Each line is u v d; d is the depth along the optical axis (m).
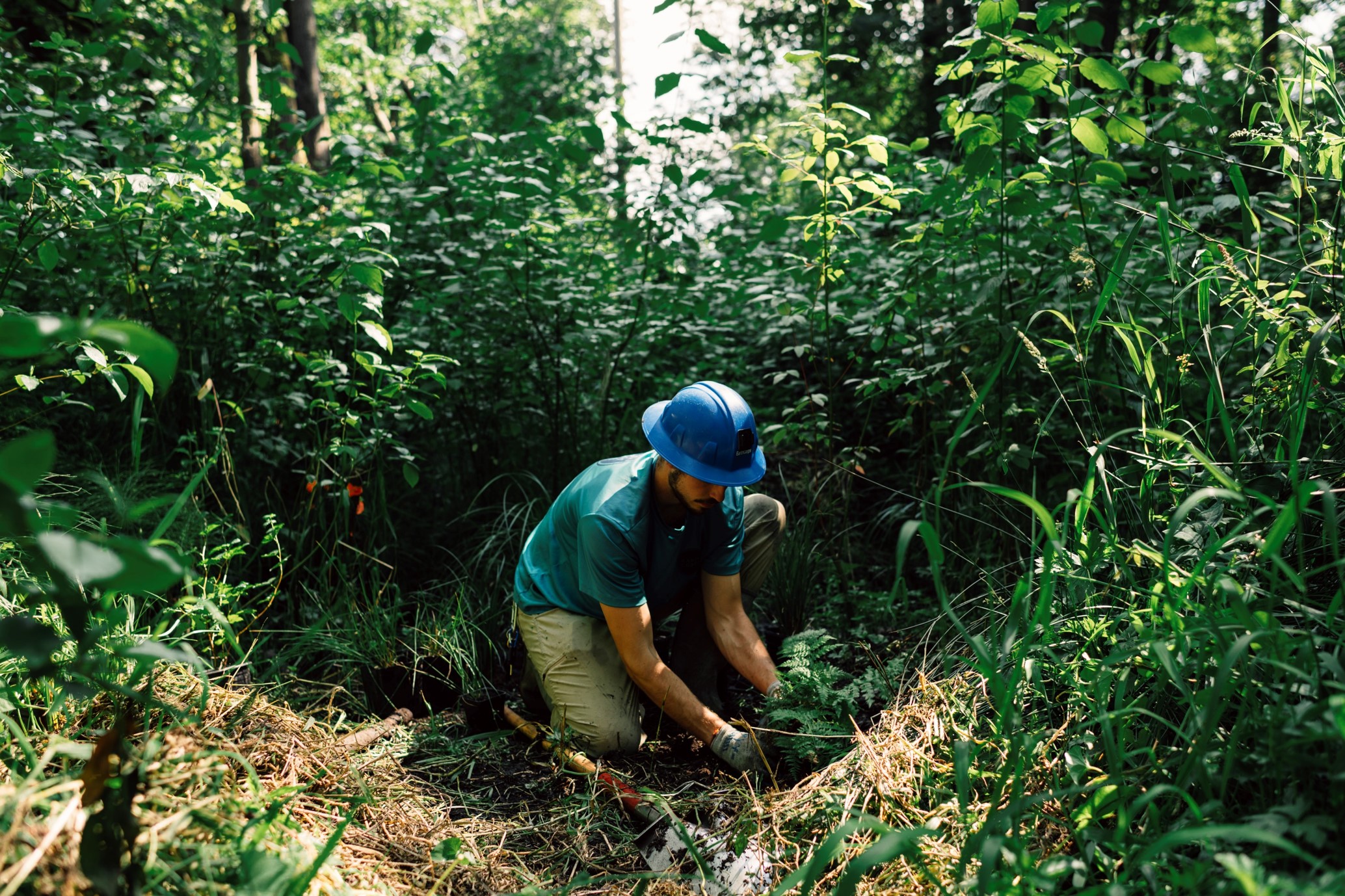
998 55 3.15
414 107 4.92
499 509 4.27
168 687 2.55
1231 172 2.74
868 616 3.75
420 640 3.45
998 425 3.52
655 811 2.52
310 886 1.84
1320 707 1.60
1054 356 3.24
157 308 4.10
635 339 4.89
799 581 3.70
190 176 3.21
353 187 4.56
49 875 1.52
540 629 3.02
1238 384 3.40
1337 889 1.34
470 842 2.40
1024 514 3.49
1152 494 2.45
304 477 4.12
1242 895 1.49
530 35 14.92
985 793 2.20
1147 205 3.47
